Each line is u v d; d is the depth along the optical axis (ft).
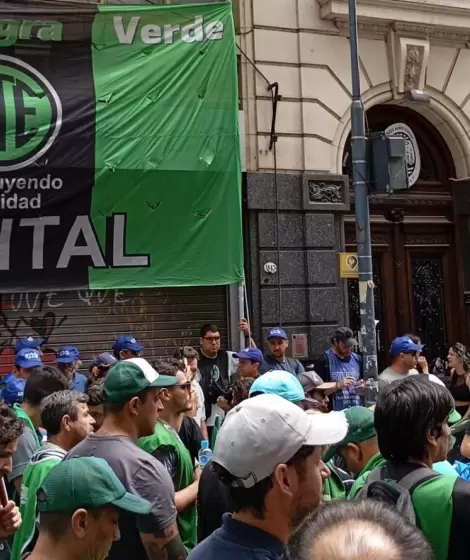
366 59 31.78
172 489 10.03
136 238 24.88
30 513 10.93
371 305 23.58
